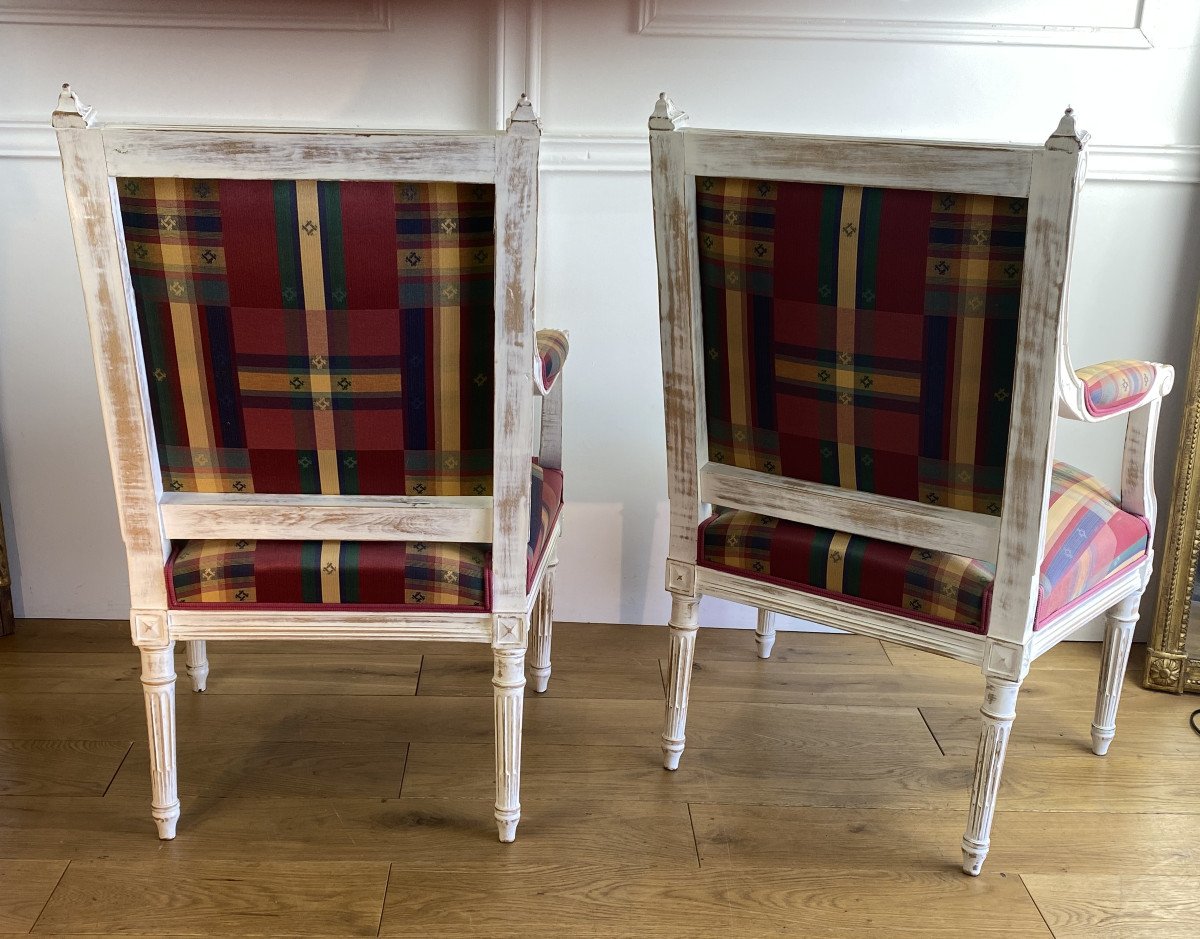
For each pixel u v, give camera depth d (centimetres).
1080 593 177
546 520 189
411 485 163
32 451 241
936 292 150
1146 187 230
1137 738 219
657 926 165
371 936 161
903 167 145
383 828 184
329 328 150
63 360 235
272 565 165
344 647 244
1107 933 167
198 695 223
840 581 174
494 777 199
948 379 155
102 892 168
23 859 175
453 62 223
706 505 194
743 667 242
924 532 166
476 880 173
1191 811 196
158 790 177
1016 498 156
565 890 171
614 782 199
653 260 233
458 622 169
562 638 251
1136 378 175
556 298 236
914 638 171
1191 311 237
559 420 212
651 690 230
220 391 156
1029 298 144
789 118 227
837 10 221
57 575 250
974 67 224
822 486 174
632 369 240
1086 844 187
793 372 166
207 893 168
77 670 230
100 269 147
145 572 166
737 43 222
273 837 181
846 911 169
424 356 153
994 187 141
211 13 217
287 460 161
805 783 201
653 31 221
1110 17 221
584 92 225
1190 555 228
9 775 195
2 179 223
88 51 219
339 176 141
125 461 159
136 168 142
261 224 144
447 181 142
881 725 220
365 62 222
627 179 228
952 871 179
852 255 153
